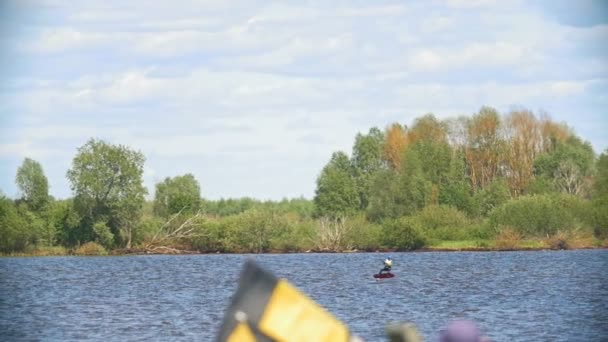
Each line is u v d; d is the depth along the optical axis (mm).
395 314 162875
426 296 197000
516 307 171500
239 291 49469
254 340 48750
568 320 149500
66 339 134500
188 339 132875
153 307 181000
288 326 48781
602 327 140125
